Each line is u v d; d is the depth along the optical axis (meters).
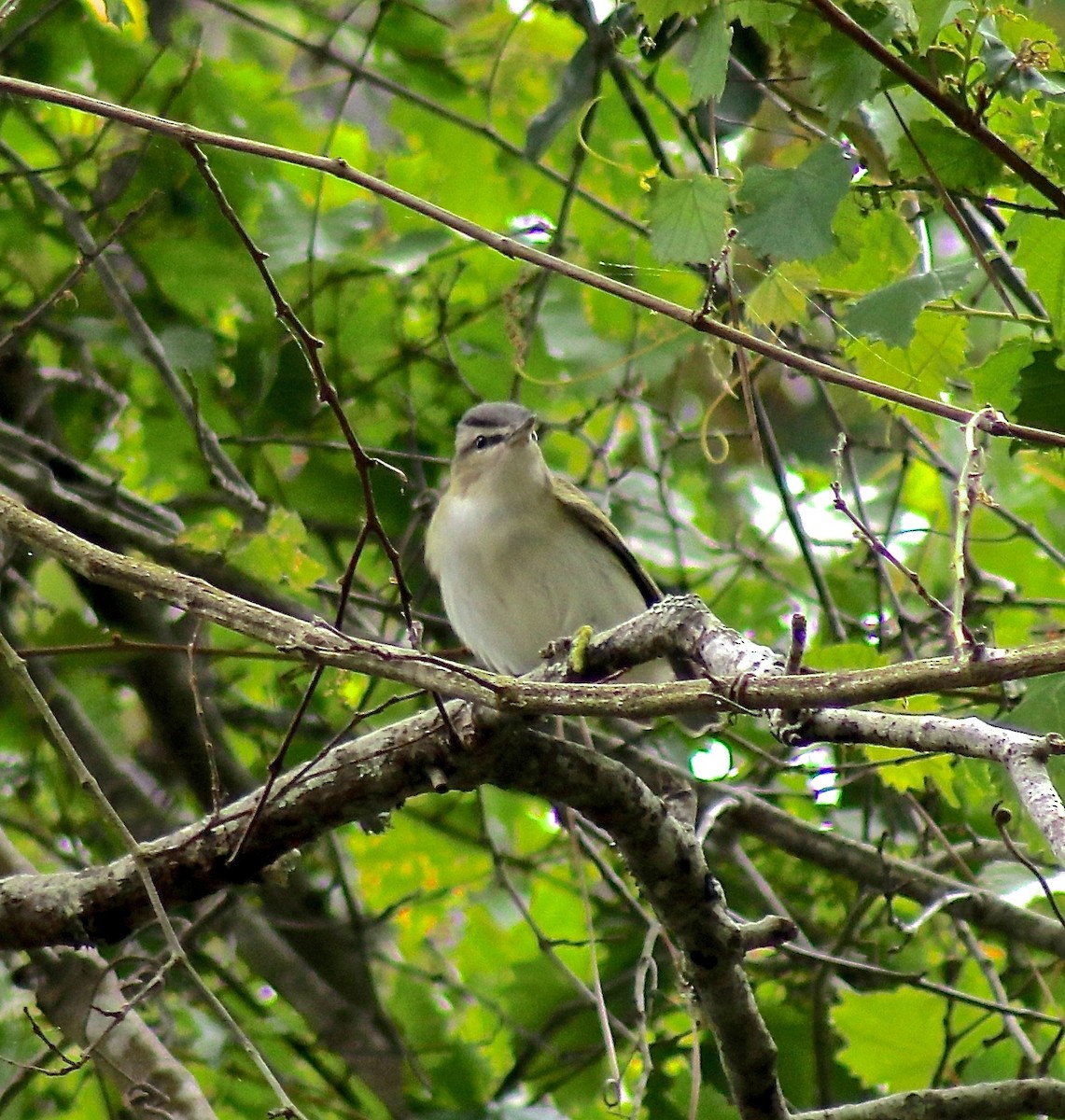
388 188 5.98
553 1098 11.28
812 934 11.93
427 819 12.49
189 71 10.30
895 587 12.88
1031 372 6.57
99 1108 11.23
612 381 12.23
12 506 5.64
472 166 13.18
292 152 5.95
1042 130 6.58
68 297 9.14
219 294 11.40
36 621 11.98
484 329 12.52
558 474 12.24
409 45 12.97
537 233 12.15
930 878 10.44
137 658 10.83
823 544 10.34
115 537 10.44
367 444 12.02
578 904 13.37
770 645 12.91
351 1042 10.85
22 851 12.04
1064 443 5.46
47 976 8.83
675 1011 11.38
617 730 11.42
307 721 11.53
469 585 11.05
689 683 4.73
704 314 5.96
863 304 6.43
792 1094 10.93
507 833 13.17
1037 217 6.52
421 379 12.45
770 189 6.33
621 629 6.57
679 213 6.30
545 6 11.23
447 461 11.39
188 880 6.55
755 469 13.59
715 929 6.66
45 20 11.24
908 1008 10.20
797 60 8.44
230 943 11.42
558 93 9.60
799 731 5.23
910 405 5.79
